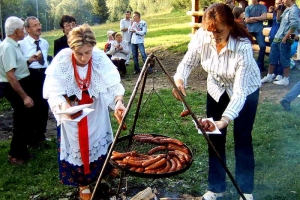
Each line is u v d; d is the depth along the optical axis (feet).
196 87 28.25
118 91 11.83
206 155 15.97
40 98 16.96
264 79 27.27
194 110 22.31
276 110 21.20
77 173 12.27
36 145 17.75
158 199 12.04
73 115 9.80
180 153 10.39
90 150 12.16
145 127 19.84
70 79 11.39
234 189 13.20
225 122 9.61
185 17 82.84
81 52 10.63
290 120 19.34
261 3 31.07
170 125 19.95
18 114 15.55
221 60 10.29
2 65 14.82
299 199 12.22
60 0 112.47
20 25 14.71
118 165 9.44
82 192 12.63
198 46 10.71
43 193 13.51
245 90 9.93
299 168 14.32
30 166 15.65
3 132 21.07
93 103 11.94
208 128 9.37
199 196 12.85
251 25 29.40
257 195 12.62
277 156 15.40
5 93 15.33
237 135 11.14
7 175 14.90
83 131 11.78
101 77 11.75
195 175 14.21
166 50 41.91
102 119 12.20
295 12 24.86
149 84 30.25
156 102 24.20
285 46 25.63
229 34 9.91
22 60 15.21
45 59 16.62
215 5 9.65
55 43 17.57
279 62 26.81
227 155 15.90
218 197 12.36
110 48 35.91
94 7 116.37
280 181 13.39
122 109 11.16
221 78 10.66
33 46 16.21
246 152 11.25
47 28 109.50
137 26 35.53
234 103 9.74
